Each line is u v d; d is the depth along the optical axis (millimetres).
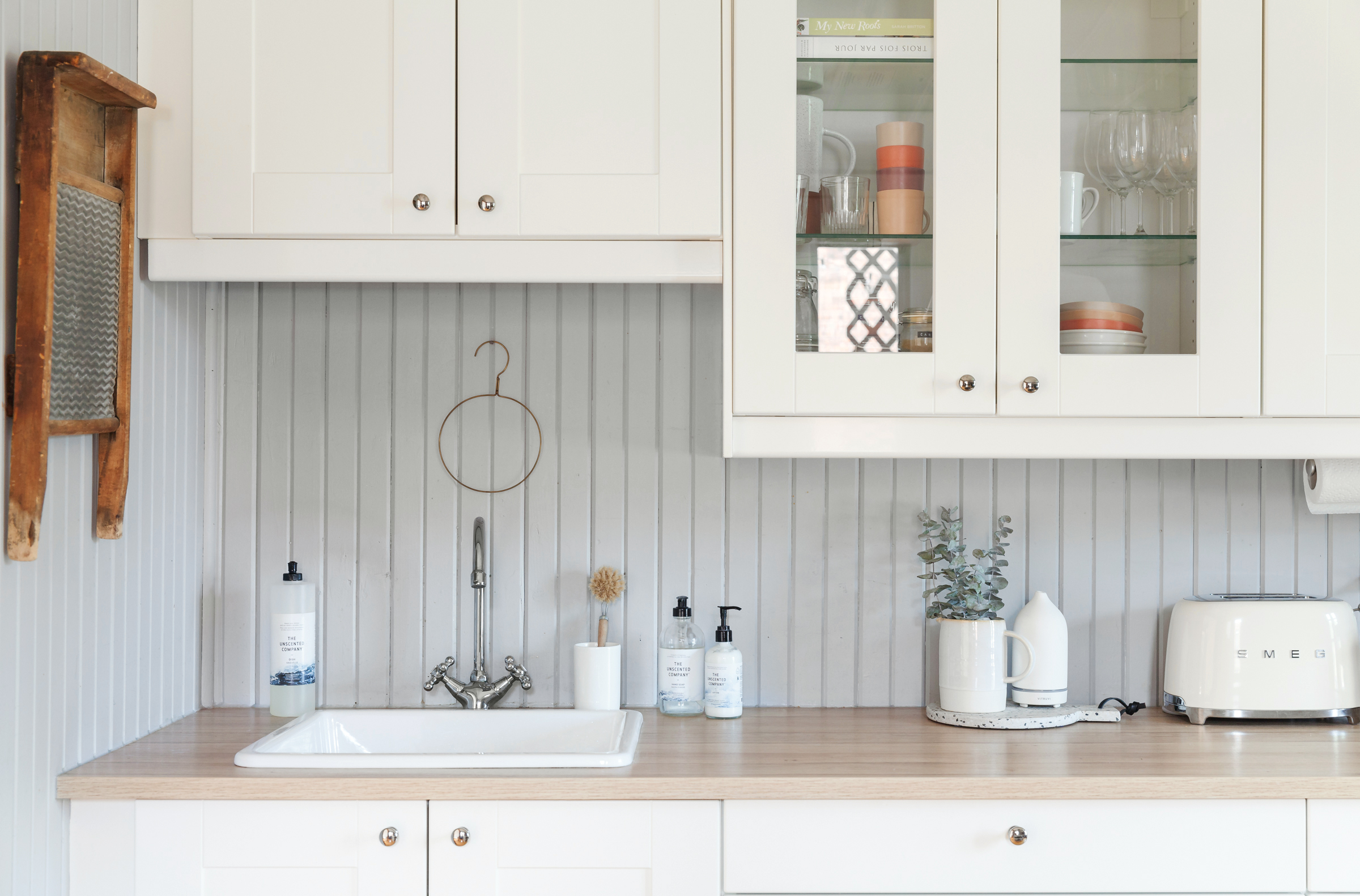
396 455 1830
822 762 1446
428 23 1536
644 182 1538
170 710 1699
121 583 1534
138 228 1542
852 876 1366
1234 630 1679
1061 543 1831
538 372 1836
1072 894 1368
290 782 1347
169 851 1356
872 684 1826
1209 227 1531
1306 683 1662
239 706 1814
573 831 1360
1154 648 1825
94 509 1457
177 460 1719
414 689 1818
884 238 1545
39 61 1266
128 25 1521
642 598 1828
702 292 1832
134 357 1560
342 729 1714
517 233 1539
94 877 1364
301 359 1827
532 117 1538
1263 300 1529
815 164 1554
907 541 1831
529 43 1538
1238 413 1526
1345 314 1524
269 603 1821
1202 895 1367
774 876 1364
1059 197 1539
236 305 1820
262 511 1821
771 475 1832
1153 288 1561
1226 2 1532
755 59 1539
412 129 1532
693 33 1542
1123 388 1528
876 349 1543
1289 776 1366
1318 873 1358
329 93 1536
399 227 1534
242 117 1533
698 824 1364
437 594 1826
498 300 1834
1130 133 1559
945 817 1370
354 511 1826
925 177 1551
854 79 1557
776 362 1536
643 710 1806
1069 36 1557
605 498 1831
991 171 1536
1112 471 1833
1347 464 1684
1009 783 1356
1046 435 1554
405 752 1714
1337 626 1686
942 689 1731
